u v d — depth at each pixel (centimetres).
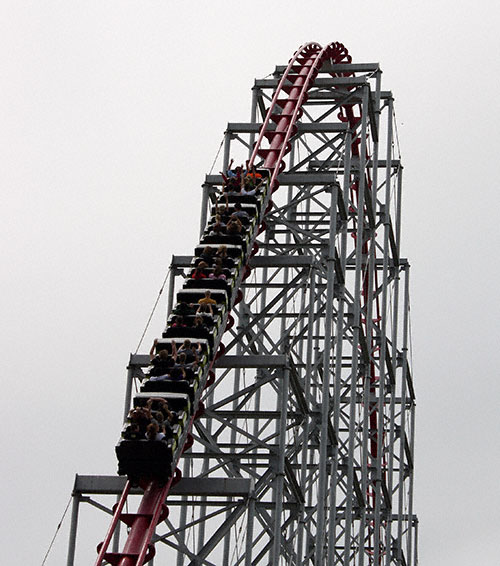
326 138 7612
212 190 6556
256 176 6397
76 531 4781
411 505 8756
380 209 8206
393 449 8144
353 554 7575
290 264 5934
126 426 4772
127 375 5559
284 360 5312
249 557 4697
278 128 7044
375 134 7606
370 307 7469
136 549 4572
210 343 5300
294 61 7494
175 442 4772
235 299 5856
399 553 8269
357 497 7088
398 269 8362
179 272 6041
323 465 5900
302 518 5631
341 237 6675
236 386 6675
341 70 7719
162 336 5309
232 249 5788
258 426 6844
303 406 5719
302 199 6372
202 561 4700
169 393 4950
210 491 4781
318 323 7731
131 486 4750
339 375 6450
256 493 4994
